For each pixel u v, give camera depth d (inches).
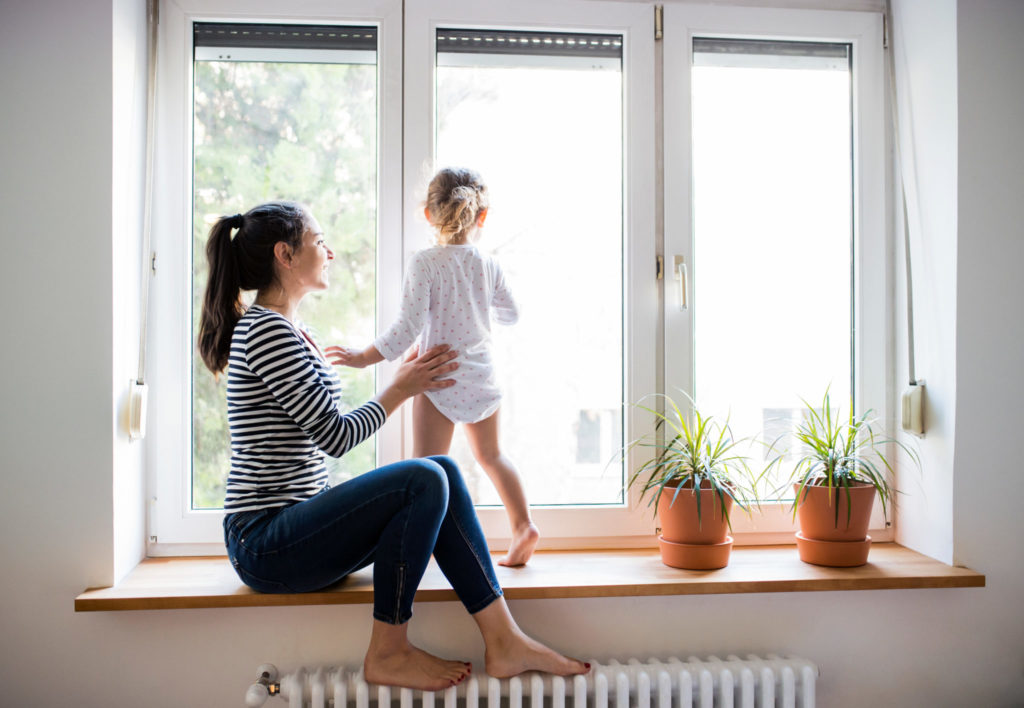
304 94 72.9
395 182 72.8
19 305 62.5
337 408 59.7
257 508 59.1
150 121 68.8
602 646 65.8
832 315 76.9
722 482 68.6
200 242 72.1
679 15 75.4
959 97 68.5
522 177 74.9
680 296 75.8
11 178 62.4
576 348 75.5
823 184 77.7
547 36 75.2
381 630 57.3
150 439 71.1
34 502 62.7
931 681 69.2
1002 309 69.4
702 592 63.6
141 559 70.4
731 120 76.9
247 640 63.2
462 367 67.1
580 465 75.6
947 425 69.9
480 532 60.4
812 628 68.0
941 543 70.6
